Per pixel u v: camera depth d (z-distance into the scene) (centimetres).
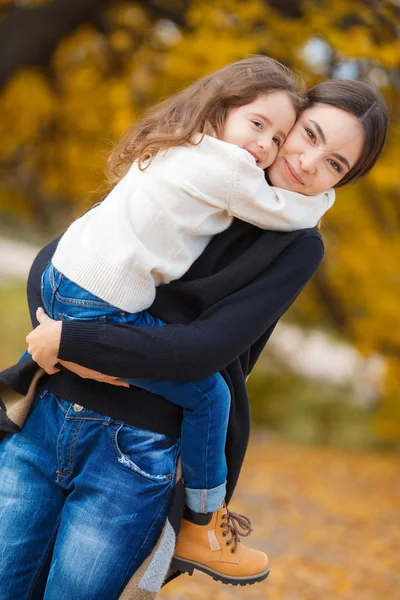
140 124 263
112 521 234
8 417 251
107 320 232
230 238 247
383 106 256
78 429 240
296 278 244
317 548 648
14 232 2091
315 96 254
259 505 783
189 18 682
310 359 1508
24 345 1390
